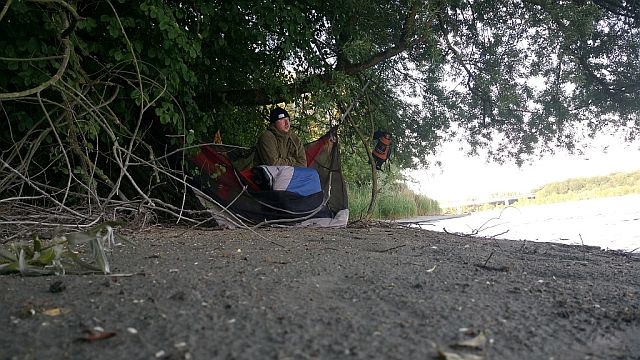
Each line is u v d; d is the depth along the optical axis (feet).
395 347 5.58
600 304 8.08
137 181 24.73
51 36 18.65
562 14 28.60
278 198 23.75
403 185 67.26
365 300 7.61
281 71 28.35
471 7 30.32
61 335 5.67
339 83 26.48
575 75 31.53
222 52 26.81
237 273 9.32
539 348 5.90
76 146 18.53
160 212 23.79
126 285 8.01
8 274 8.89
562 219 40.65
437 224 43.86
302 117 28.45
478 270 10.94
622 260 15.02
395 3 28.30
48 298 7.14
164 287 7.89
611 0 32.99
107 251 10.77
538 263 12.97
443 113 34.37
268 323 6.23
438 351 5.42
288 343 5.58
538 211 56.49
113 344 5.41
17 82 18.80
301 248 13.98
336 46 28.37
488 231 33.24
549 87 33.53
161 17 19.43
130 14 21.21
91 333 5.67
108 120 21.54
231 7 23.80
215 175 23.63
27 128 19.58
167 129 24.56
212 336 5.71
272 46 27.25
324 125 31.76
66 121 19.01
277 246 14.29
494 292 8.57
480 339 5.94
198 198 22.70
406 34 27.55
